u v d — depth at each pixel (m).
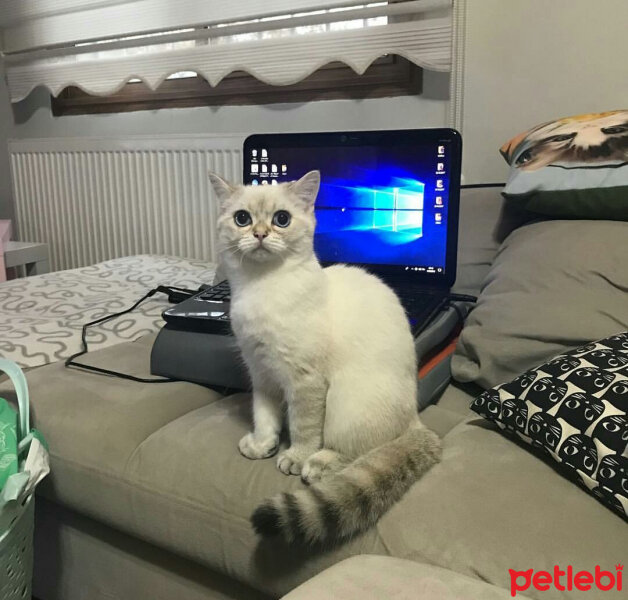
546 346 0.97
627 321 0.95
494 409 0.84
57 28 2.29
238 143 2.04
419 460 0.77
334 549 0.71
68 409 0.99
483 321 1.06
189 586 0.91
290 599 0.56
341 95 1.89
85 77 2.26
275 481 0.80
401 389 0.86
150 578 0.95
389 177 1.27
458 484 0.73
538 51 1.58
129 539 0.97
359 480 0.72
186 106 2.20
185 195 2.21
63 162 2.50
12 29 2.43
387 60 1.82
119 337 1.33
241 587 0.86
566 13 1.53
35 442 0.86
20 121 2.67
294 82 1.85
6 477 0.81
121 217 2.40
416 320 1.08
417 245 1.26
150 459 0.87
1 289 1.65
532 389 0.82
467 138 1.70
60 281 1.73
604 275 1.00
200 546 0.81
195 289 1.61
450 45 1.64
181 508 0.82
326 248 1.33
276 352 0.84
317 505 0.68
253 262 0.87
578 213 1.14
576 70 1.55
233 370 1.04
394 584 0.57
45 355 1.22
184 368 1.08
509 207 1.37
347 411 0.84
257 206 0.87
